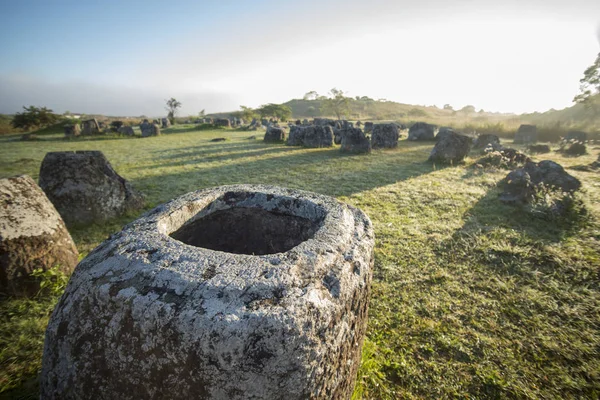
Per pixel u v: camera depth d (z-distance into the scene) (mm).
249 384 868
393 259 3117
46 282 2312
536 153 10672
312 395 953
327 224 1515
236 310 912
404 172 7246
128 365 942
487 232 3713
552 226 3902
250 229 2041
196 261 1103
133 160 9414
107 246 1264
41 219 2488
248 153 10609
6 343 1885
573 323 2242
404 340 2074
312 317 970
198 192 1946
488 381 1775
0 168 8031
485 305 2432
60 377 1036
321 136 12344
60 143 15398
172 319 906
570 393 1717
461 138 8461
